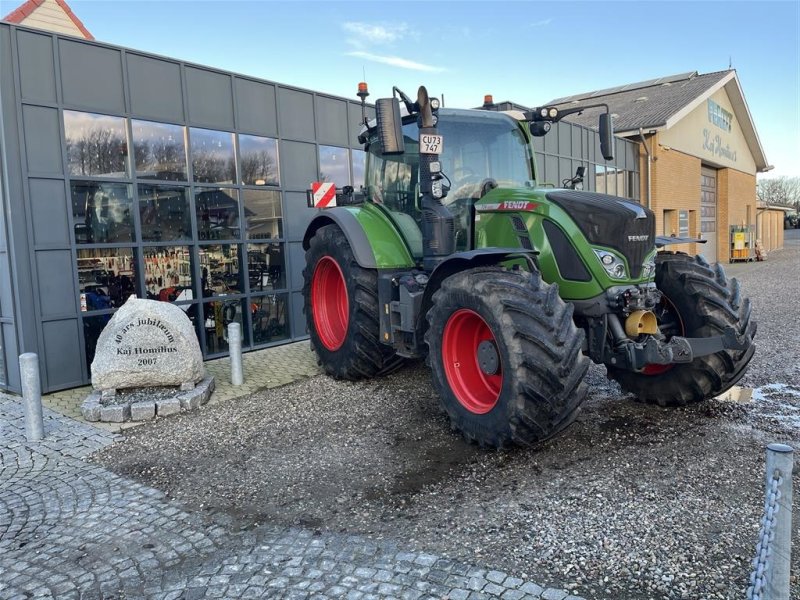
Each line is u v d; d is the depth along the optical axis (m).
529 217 4.55
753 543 2.96
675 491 3.54
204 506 3.66
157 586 2.87
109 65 6.57
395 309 5.25
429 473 3.94
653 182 18.48
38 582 2.93
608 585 2.67
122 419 5.29
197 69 7.41
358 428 4.87
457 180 5.15
